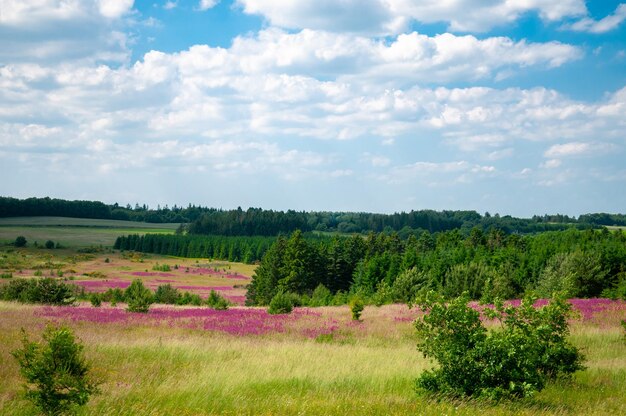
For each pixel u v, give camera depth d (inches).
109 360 598.2
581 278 1768.0
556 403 464.8
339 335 997.2
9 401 387.2
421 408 414.0
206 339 845.2
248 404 423.5
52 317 1032.2
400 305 1727.4
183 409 399.2
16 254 5536.4
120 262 5639.8
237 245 6845.5
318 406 418.0
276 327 1066.7
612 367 642.8
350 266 4047.7
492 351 466.6
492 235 4471.0
